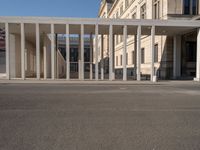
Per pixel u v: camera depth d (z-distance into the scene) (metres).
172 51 28.16
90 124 6.37
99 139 5.15
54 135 5.41
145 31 25.94
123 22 22.55
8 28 21.88
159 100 10.65
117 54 53.47
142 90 14.97
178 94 12.91
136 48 28.22
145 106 9.08
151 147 4.69
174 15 27.17
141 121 6.73
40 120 6.77
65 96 11.78
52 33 22.08
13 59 25.58
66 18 22.06
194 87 17.39
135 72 28.11
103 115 7.45
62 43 58.16
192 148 4.65
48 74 31.12
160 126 6.22
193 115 7.54
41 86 17.36
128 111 8.09
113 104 9.50
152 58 22.69
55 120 6.77
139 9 38.34
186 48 28.03
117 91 14.27
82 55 23.02
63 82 20.05
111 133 5.59
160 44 29.64
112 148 4.61
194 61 28.17
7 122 6.53
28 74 31.34
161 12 28.80
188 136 5.40
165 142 4.98
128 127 6.11
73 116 7.29
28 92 13.35
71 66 61.16
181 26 22.91
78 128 5.98
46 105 9.16
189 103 9.84
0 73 25.23
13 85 18.05
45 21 21.95
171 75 27.97
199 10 28.00
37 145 4.77
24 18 21.75
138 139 5.17
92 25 22.83
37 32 21.94
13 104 9.33
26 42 30.09
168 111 8.14
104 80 22.73
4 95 11.99
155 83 20.16
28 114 7.52
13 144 4.82
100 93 13.16
